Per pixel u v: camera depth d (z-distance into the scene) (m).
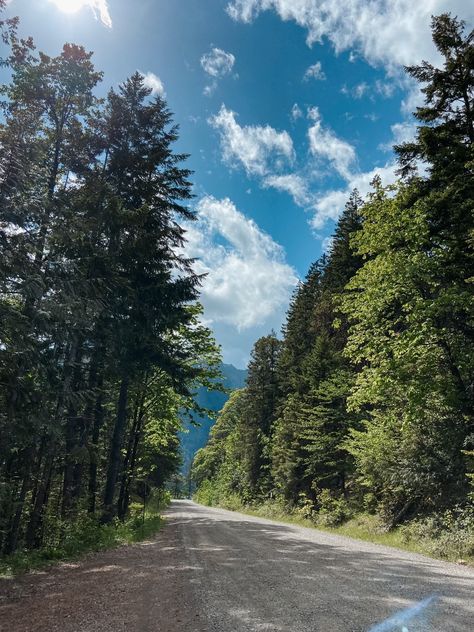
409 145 16.19
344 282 32.56
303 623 5.44
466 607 6.25
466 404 14.98
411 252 16.47
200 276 19.55
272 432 45.25
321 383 29.36
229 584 7.90
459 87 15.53
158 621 5.66
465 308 13.98
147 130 20.67
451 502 16.08
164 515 34.06
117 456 18.61
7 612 6.50
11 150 11.95
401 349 15.76
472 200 14.21
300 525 27.58
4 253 11.23
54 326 12.51
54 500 19.36
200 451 96.56
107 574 9.31
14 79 15.87
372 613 5.89
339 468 27.09
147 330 17.89
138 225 17.52
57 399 14.41
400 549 15.12
